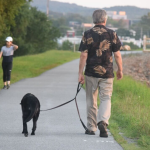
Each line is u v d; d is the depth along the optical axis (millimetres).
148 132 8930
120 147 7879
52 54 66312
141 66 37688
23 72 29172
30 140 8430
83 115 11547
